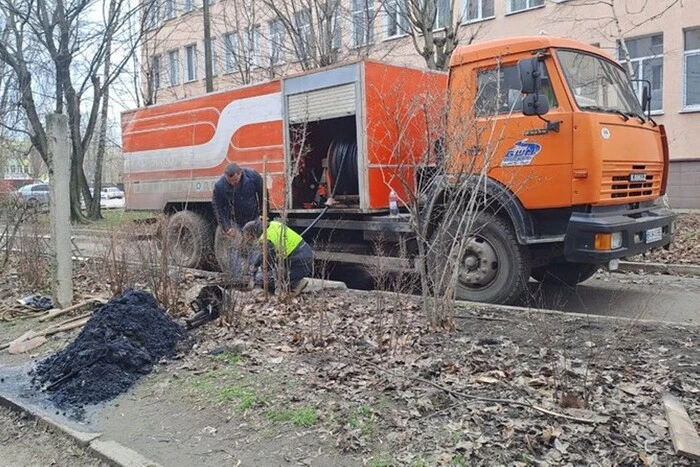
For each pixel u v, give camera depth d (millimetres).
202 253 10266
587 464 3168
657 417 3617
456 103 6770
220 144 10102
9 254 10016
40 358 5699
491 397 3996
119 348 5070
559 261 7277
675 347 4883
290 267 7113
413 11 13461
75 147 22141
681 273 9242
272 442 3727
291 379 4582
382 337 5336
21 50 19656
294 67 17938
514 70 6777
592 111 6484
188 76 29422
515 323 5754
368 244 8344
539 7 19125
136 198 11891
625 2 17766
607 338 5160
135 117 11797
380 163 8125
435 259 5758
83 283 8383
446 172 5871
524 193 6617
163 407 4398
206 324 6062
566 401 3807
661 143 7578
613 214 6543
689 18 16984
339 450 3541
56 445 4098
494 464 3223
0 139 22078
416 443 3512
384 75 8180
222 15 21141
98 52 20594
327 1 14812
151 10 21156
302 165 9086
